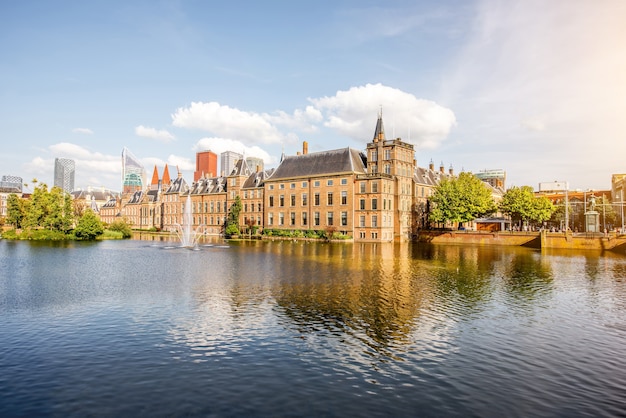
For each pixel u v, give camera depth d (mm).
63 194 99312
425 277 36094
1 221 106750
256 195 111250
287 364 16297
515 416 12695
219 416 12391
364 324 21500
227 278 34844
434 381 15000
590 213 75000
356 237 89000
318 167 96812
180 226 139250
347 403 13273
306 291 29391
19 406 12922
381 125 96750
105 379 14867
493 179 158000
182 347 18062
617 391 14500
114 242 83750
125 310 23953
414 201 98812
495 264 46750
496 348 18469
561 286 33062
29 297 27328
